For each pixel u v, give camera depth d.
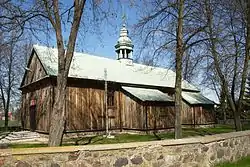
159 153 8.02
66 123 23.27
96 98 25.84
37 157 6.71
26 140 22.22
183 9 14.82
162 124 27.36
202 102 34.84
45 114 23.78
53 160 6.83
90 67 28.25
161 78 33.88
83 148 7.12
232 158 10.20
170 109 28.50
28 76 28.09
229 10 15.60
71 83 24.25
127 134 25.52
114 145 7.45
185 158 8.48
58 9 11.74
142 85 29.75
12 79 35.69
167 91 33.16
